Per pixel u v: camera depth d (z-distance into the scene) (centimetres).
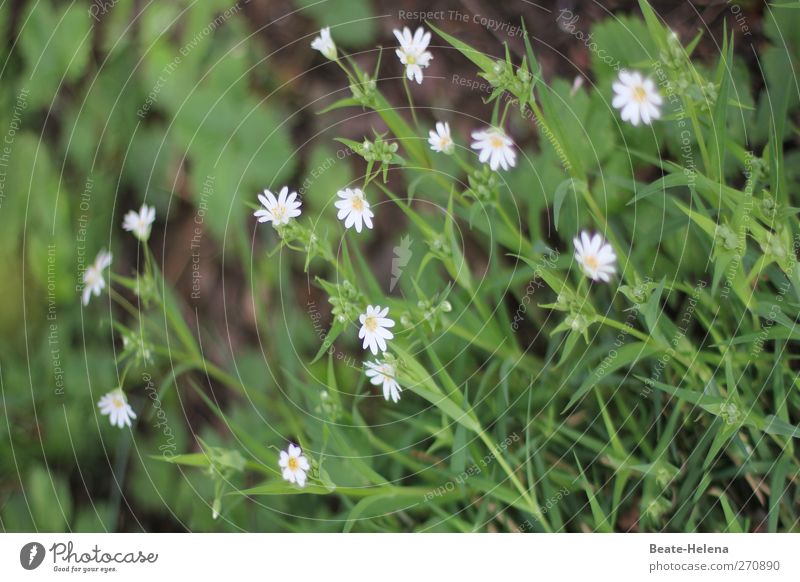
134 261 105
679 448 92
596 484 93
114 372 102
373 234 103
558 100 97
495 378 97
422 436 97
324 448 89
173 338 104
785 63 97
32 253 102
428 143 100
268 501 98
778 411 86
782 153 90
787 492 89
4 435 98
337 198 102
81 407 100
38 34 105
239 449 100
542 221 99
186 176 103
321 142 104
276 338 102
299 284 104
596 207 91
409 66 95
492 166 91
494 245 94
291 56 106
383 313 87
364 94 92
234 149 102
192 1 105
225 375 99
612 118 96
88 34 104
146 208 100
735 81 97
